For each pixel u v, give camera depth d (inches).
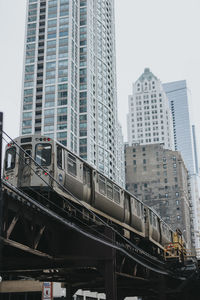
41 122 4852.4
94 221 909.8
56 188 845.8
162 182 5561.0
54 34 5201.8
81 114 5049.2
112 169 5369.1
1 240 550.9
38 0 5433.1
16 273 959.0
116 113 5915.4
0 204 512.4
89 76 5221.5
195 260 1622.8
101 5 6008.9
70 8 5280.5
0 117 514.9
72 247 760.3
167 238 1643.7
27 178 850.8
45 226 717.3
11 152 893.8
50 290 855.7
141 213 1326.3
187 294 1439.5
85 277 1071.6
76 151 4864.7
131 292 1505.9
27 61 5177.2
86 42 5359.3
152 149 5748.0
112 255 751.7
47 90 4963.1
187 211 5605.3
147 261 1226.6
